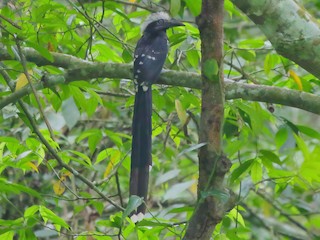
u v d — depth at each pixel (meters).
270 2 7.99
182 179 14.77
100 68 9.58
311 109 8.95
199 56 11.02
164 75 9.52
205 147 7.69
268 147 14.07
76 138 12.30
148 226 9.20
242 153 13.20
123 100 14.27
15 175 13.48
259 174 9.59
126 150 11.53
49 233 11.37
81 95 9.94
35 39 9.68
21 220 9.02
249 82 11.24
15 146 9.97
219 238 9.24
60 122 12.21
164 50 9.77
